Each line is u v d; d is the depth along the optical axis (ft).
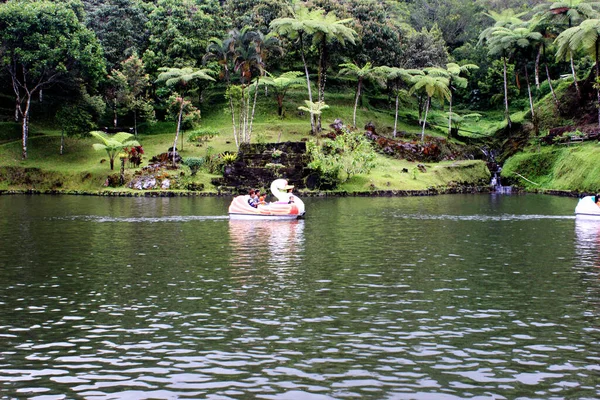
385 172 199.11
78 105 212.43
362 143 188.96
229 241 78.89
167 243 77.00
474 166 219.20
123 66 225.76
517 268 60.23
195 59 246.06
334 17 220.23
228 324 40.55
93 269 59.41
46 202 146.61
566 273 57.67
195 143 214.28
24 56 194.39
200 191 174.70
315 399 28.73
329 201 153.28
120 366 33.04
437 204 144.56
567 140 220.84
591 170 184.14
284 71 282.15
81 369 32.63
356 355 34.55
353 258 65.87
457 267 60.64
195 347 35.96
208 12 271.08
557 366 32.86
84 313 43.32
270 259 65.21
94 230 90.17
